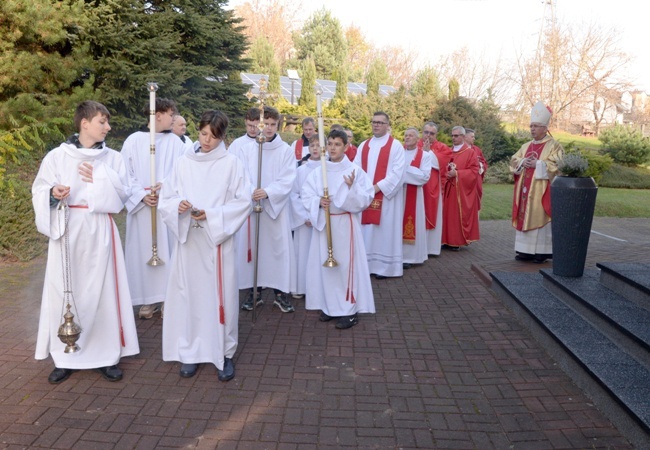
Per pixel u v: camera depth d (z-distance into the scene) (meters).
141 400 3.72
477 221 9.05
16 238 7.23
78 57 9.84
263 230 5.57
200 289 4.07
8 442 3.20
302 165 5.98
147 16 10.99
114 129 10.99
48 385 3.90
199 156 3.97
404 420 3.53
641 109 40.84
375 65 30.00
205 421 3.47
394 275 6.95
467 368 4.29
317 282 5.29
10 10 8.91
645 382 3.58
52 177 3.79
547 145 7.00
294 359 4.43
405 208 7.50
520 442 3.29
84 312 3.91
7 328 4.91
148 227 5.19
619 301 4.77
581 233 5.45
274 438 3.30
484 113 19.58
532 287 5.76
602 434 3.37
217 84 12.76
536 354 4.55
